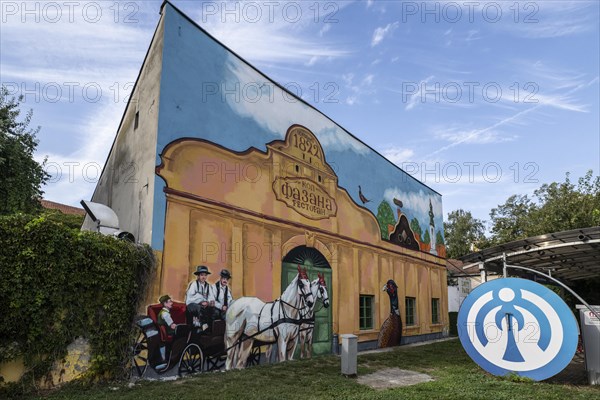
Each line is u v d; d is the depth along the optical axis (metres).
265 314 10.81
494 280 9.67
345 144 15.61
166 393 6.88
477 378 8.88
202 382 7.95
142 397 6.56
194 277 9.20
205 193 9.79
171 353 8.49
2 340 6.46
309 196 13.20
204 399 6.61
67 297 7.13
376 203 17.06
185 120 9.62
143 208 9.12
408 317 18.30
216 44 10.77
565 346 8.61
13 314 6.51
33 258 6.77
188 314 8.93
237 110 11.05
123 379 7.68
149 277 8.37
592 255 11.90
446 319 21.89
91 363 7.30
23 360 6.62
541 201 25.66
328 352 12.88
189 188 9.46
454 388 7.71
